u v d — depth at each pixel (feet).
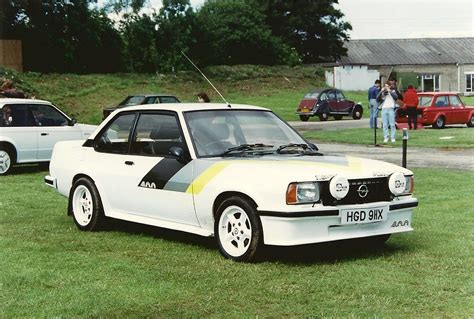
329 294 19.72
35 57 172.14
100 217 29.09
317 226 22.47
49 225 31.04
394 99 73.46
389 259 23.84
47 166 58.39
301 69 208.54
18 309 18.63
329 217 22.53
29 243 27.02
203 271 22.36
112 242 27.17
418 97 101.81
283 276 21.67
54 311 18.42
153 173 26.55
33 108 53.62
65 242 27.27
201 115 26.78
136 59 187.42
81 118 131.23
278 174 22.67
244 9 218.38
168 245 26.50
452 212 32.83
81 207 29.96
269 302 19.07
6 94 62.59
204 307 18.66
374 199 23.71
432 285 20.52
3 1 164.96
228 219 23.93
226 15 216.54
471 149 65.31
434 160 55.62
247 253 23.09
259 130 27.27
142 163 27.20
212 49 200.13
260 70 200.85
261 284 20.77
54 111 54.80
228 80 187.93
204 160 25.11
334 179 22.57
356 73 209.87
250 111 28.07
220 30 209.05
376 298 19.31
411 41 263.08
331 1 240.73
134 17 186.70
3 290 20.42
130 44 187.01
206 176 24.57
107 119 29.60
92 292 20.08
